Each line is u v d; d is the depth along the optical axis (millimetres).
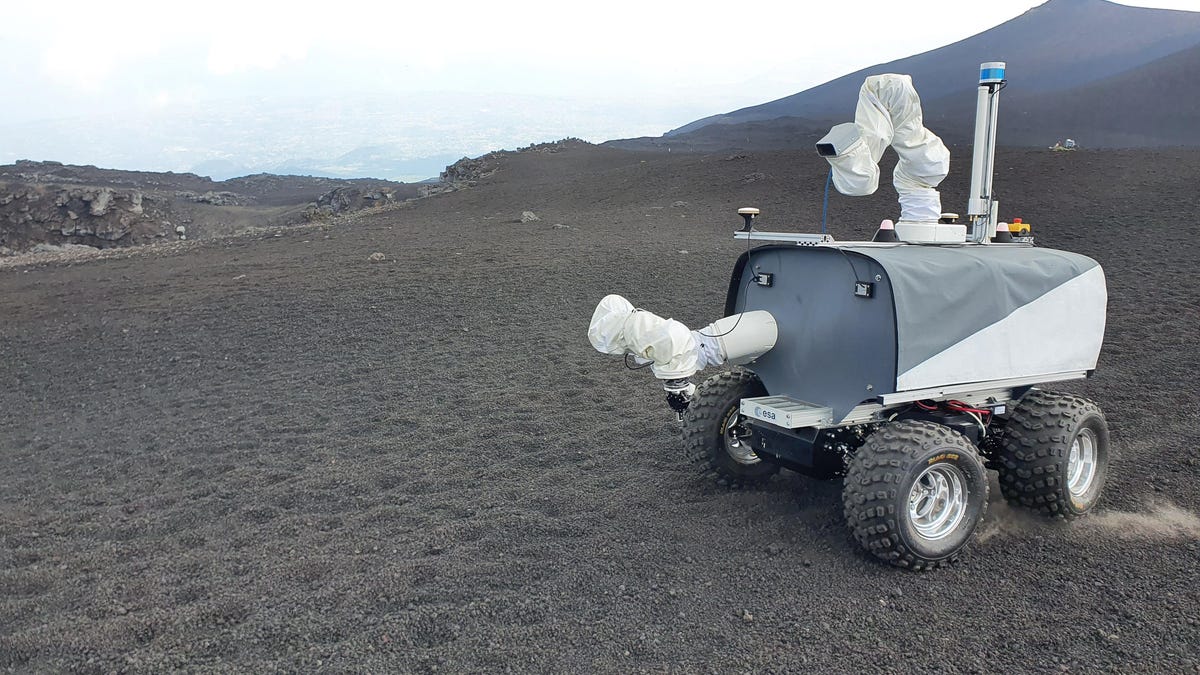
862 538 4020
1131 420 6457
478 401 7820
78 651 3453
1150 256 13820
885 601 3756
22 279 19031
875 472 3947
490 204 32156
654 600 3795
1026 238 5133
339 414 7605
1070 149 28578
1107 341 9055
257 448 6695
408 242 20625
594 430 6770
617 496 5238
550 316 11609
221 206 106625
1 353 11445
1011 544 4387
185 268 18594
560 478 5648
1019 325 4469
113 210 91188
